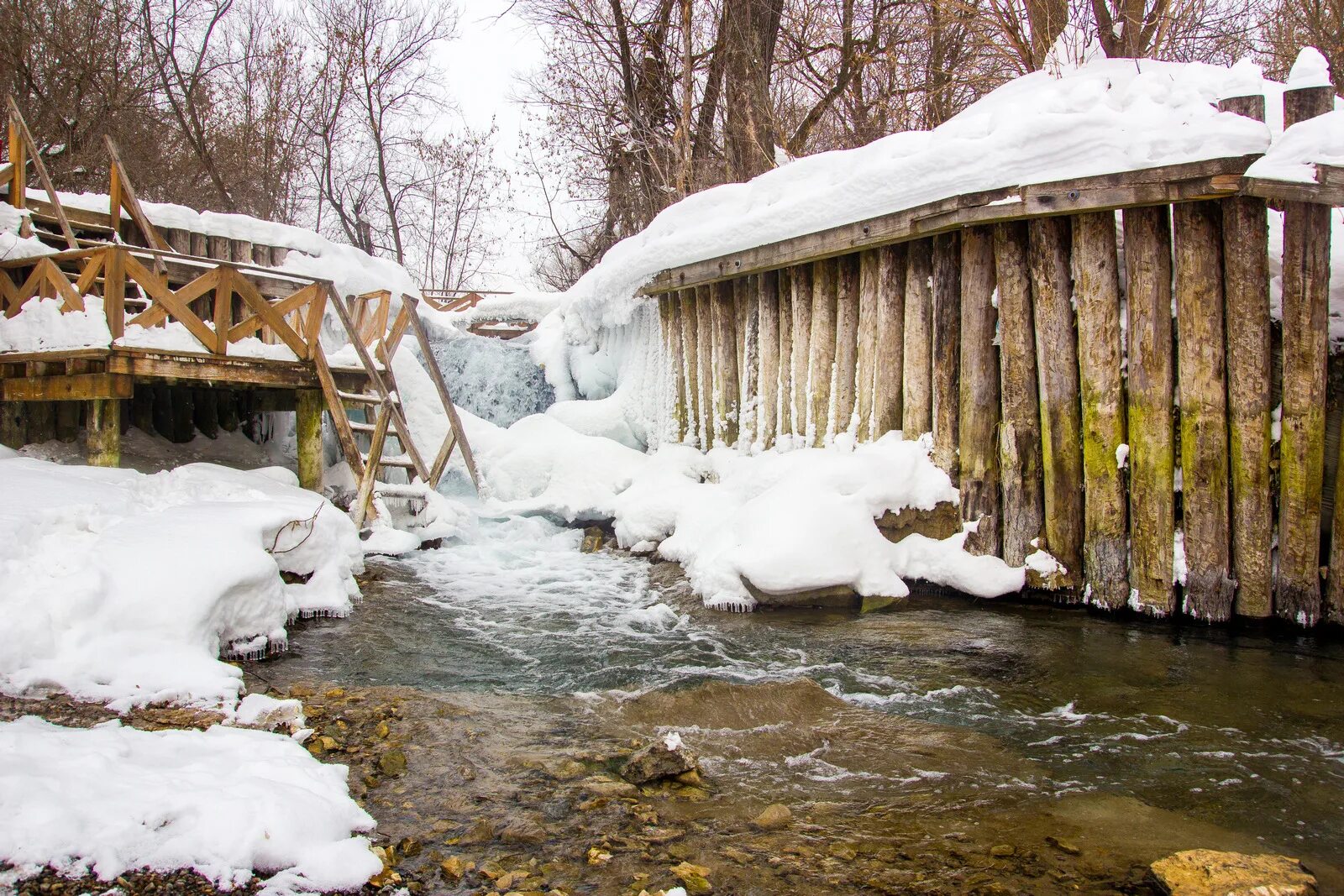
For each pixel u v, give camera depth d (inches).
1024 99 287.4
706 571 304.7
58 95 761.0
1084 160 261.4
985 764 172.7
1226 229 245.3
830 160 359.9
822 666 235.1
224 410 431.5
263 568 237.0
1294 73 242.4
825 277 354.9
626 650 252.2
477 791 157.2
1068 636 250.7
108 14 815.1
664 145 665.6
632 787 160.1
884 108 600.4
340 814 139.9
